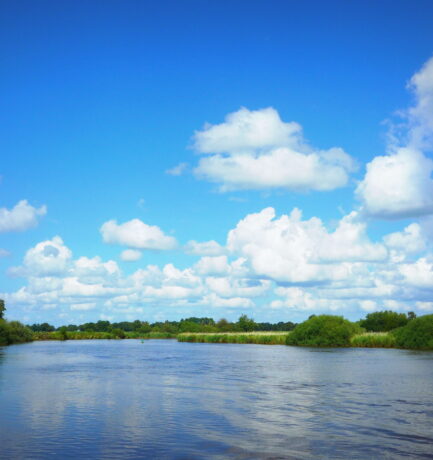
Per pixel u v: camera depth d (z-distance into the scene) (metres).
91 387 41.69
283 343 138.00
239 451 20.39
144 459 19.33
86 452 20.39
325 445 21.27
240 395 36.38
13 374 53.62
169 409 30.44
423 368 57.00
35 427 25.28
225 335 153.62
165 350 107.88
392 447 20.92
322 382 44.19
